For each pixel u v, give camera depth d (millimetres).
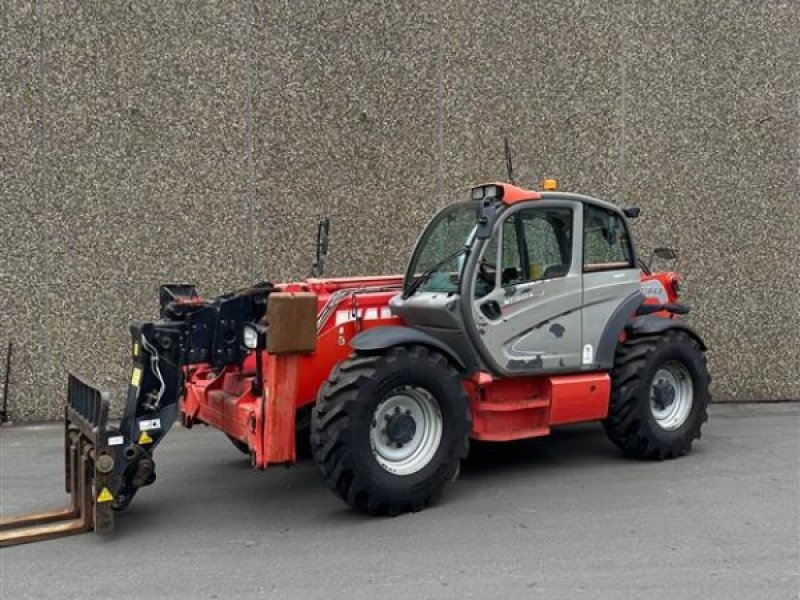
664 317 6324
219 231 8078
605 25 8531
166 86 7941
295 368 4469
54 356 7859
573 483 5367
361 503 4598
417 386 4750
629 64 8547
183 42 7953
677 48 8594
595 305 5637
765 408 8344
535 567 3842
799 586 3564
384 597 3516
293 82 8156
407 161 8375
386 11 8289
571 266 5531
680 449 5953
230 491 5348
